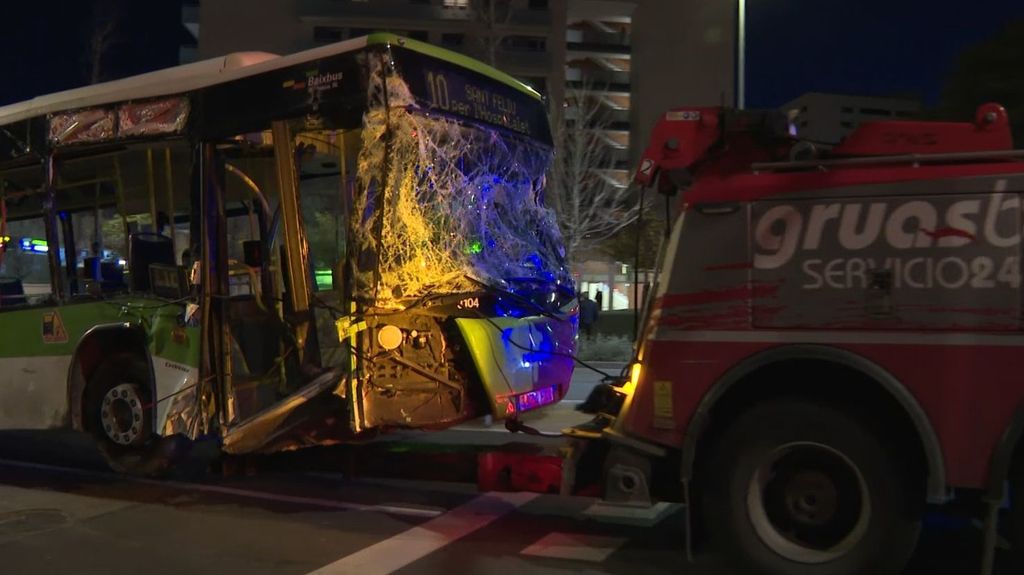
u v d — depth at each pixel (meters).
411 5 46.28
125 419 7.62
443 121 6.53
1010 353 4.22
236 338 7.16
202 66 7.25
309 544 5.89
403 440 8.69
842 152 4.79
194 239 7.00
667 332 5.03
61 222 7.93
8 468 8.54
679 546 5.80
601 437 5.36
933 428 4.33
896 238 4.49
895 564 4.50
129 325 7.42
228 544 5.90
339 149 6.86
